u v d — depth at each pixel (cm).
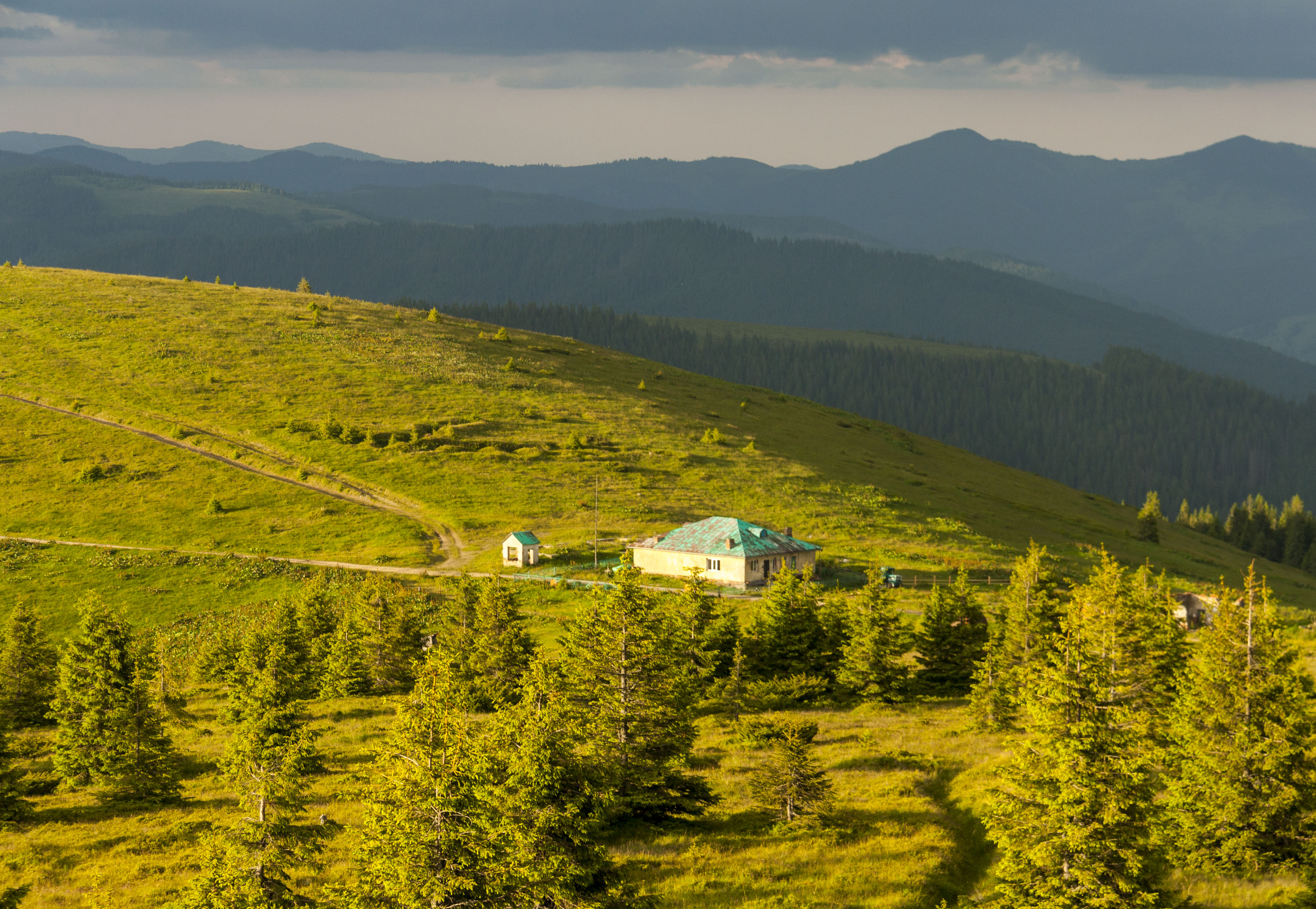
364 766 3259
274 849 3108
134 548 10506
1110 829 3086
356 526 11225
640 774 4206
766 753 5375
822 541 11475
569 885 2950
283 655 6769
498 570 9900
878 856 3888
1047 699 3272
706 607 6919
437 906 2742
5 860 4078
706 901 3472
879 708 6475
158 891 3675
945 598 6962
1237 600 3962
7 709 6612
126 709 4953
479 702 5959
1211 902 3416
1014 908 3164
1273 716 3681
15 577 9731
